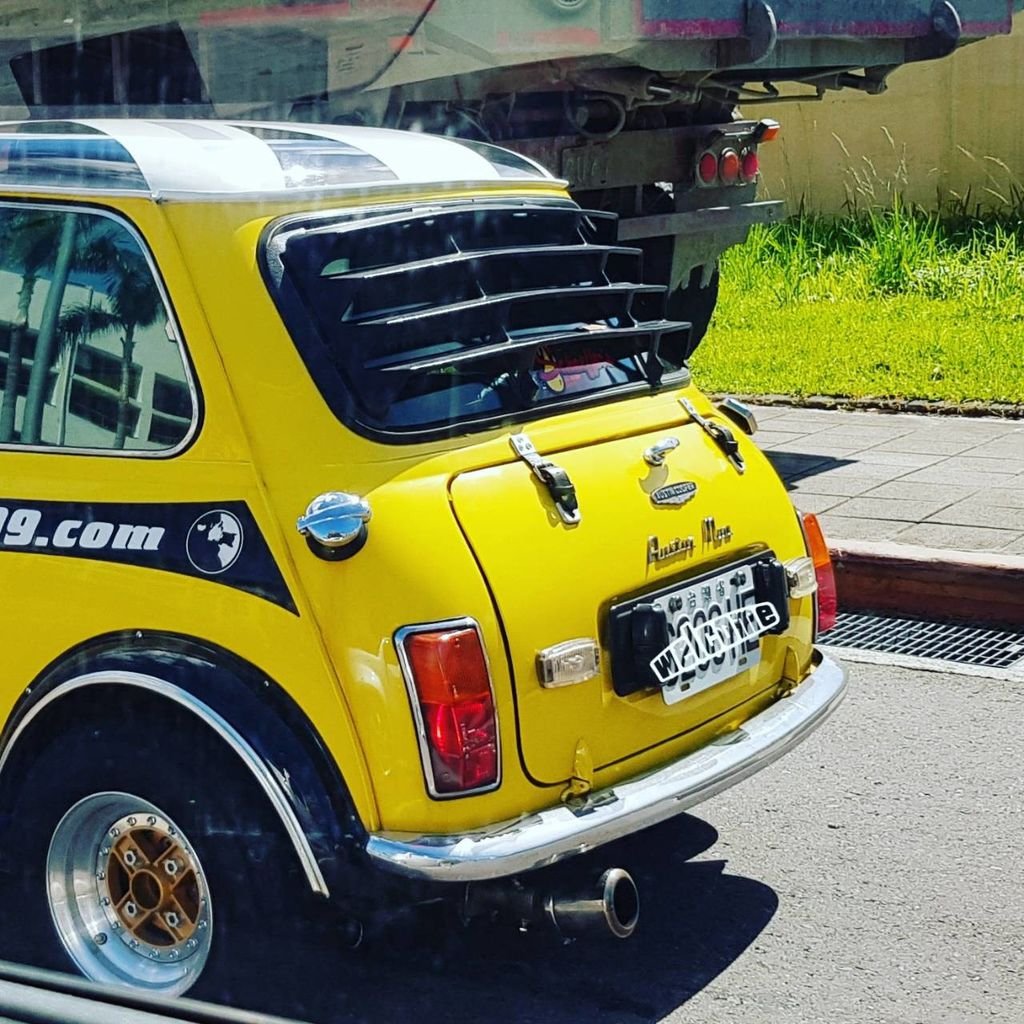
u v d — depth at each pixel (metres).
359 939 3.72
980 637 6.53
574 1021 3.85
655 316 4.63
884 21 7.97
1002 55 14.77
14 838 3.89
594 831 3.55
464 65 7.04
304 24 7.17
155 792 3.64
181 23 7.43
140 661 3.60
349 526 3.45
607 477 3.91
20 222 3.97
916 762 5.31
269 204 3.75
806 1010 3.88
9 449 3.91
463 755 3.44
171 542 3.64
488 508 3.63
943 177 15.33
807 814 4.96
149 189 3.76
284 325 3.64
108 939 3.88
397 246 3.91
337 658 3.46
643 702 3.82
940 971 4.04
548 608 3.62
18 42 7.80
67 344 3.88
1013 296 12.41
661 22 6.93
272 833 3.54
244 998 3.71
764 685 4.26
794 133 15.96
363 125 7.38
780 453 8.85
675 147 8.43
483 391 3.84
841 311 12.66
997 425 9.23
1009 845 4.71
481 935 4.23
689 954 4.15
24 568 3.80
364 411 3.61
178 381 3.70
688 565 4.02
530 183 4.43
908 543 7.03
